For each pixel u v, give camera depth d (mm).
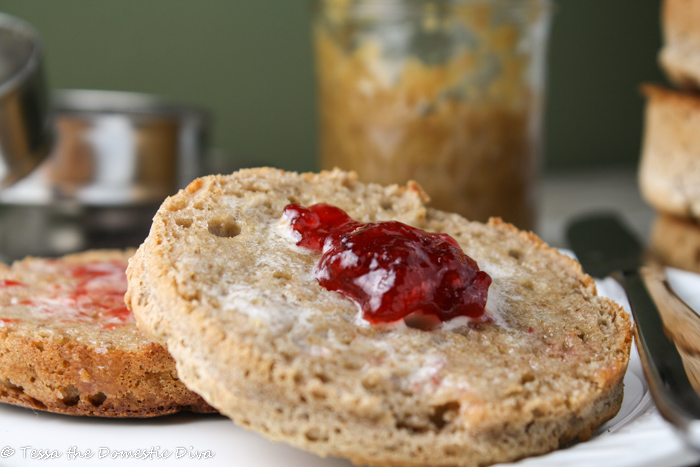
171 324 290
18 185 479
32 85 442
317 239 319
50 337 316
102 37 569
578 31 638
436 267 309
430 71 435
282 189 335
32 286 346
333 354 277
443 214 351
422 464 269
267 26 590
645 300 339
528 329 313
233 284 299
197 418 317
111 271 359
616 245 416
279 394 264
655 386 278
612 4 639
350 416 263
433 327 309
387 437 265
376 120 444
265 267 311
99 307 335
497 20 432
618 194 588
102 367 315
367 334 292
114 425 314
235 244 315
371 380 269
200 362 278
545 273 334
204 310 282
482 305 312
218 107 595
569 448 275
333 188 341
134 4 569
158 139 489
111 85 577
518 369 288
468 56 433
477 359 289
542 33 453
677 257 440
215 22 583
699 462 255
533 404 272
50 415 318
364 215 334
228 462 288
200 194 325
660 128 454
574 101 648
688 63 450
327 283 309
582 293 330
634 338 322
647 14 646
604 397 297
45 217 482
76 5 562
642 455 253
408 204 343
